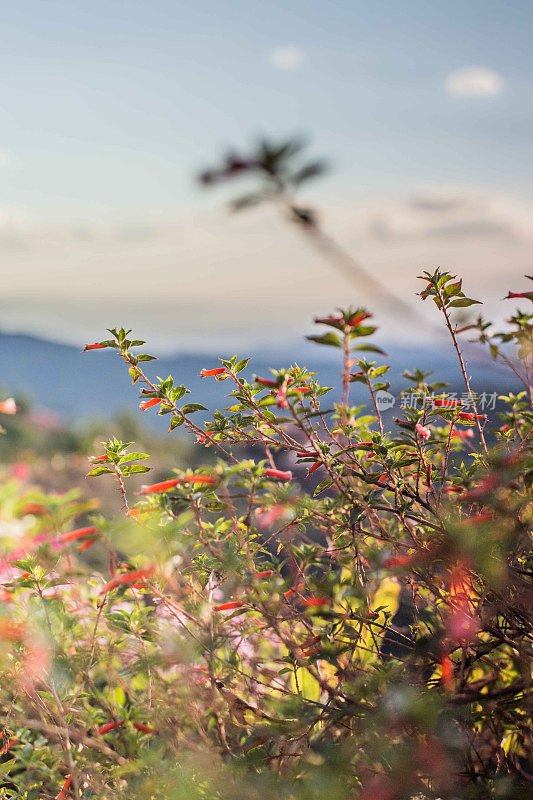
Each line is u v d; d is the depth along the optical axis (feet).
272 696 6.36
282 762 5.47
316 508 6.52
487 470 5.52
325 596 5.60
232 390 6.95
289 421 6.38
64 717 5.69
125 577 5.37
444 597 5.58
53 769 6.10
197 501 6.11
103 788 5.65
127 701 7.07
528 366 6.75
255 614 6.26
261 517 6.39
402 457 6.74
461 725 5.36
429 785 5.16
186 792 5.12
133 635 6.15
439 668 5.80
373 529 6.97
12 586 5.74
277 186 2.67
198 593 6.13
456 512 5.95
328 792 4.57
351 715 5.29
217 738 6.21
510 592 5.37
